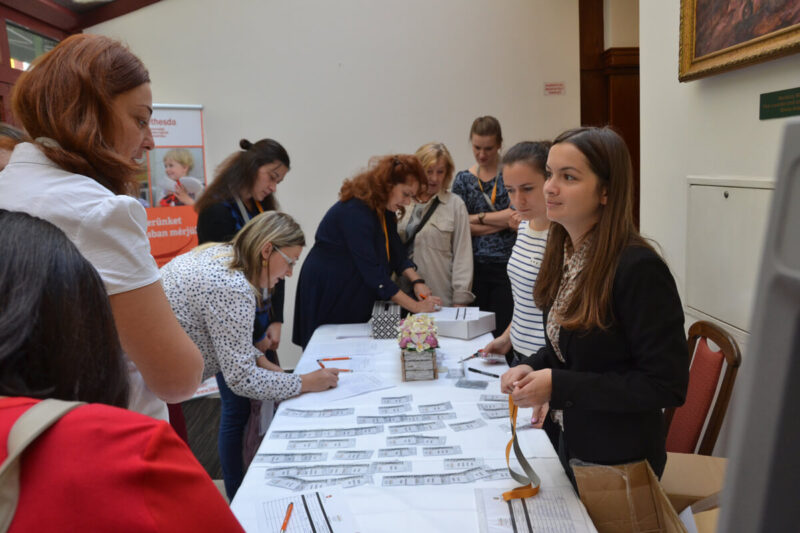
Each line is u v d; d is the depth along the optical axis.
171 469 0.53
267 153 3.00
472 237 3.59
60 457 0.50
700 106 2.44
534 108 4.53
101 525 0.48
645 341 1.29
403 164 2.87
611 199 1.33
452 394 2.02
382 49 4.46
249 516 1.33
